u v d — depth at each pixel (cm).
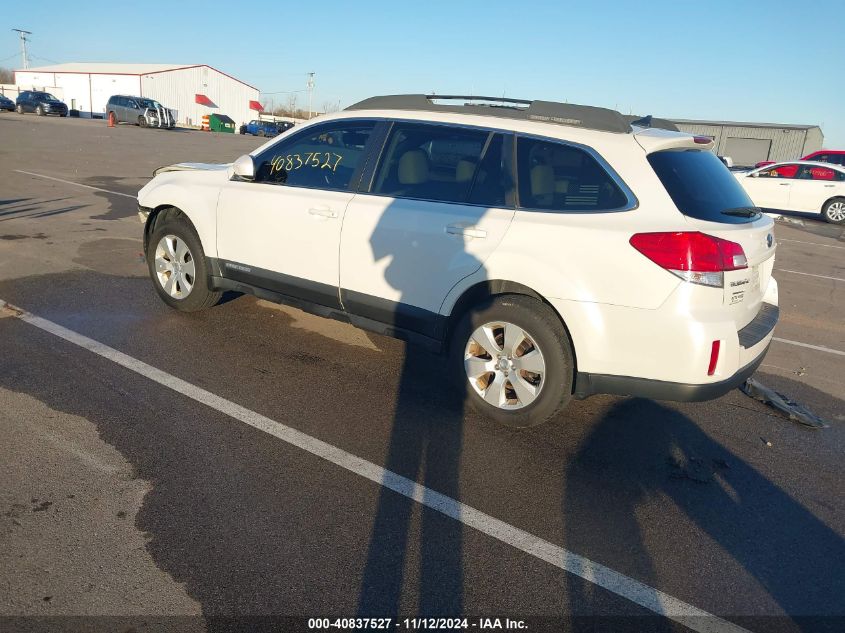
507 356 394
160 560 270
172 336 516
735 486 366
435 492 335
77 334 507
